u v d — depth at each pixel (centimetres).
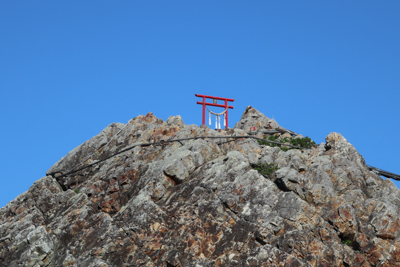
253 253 8619
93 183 11212
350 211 9044
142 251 9106
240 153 10562
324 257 8619
